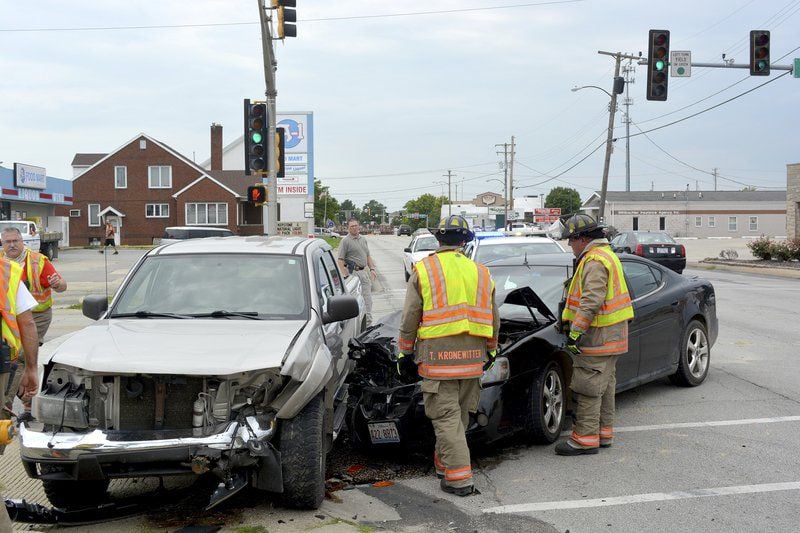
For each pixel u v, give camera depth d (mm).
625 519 4703
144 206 56812
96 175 56562
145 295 5809
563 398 6656
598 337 5934
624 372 7102
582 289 5887
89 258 39469
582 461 5895
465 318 5105
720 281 22734
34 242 32188
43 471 4723
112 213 56250
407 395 5859
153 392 4641
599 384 5957
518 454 6141
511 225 60219
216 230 19172
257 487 4688
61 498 5023
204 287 5832
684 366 8047
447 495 5246
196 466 4344
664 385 8398
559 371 6633
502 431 5898
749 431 6559
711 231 84438
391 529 4641
